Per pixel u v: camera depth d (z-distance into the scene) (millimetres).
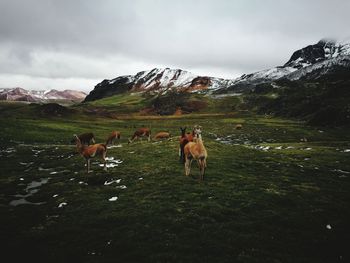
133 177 27188
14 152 47406
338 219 18719
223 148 43000
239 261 13586
